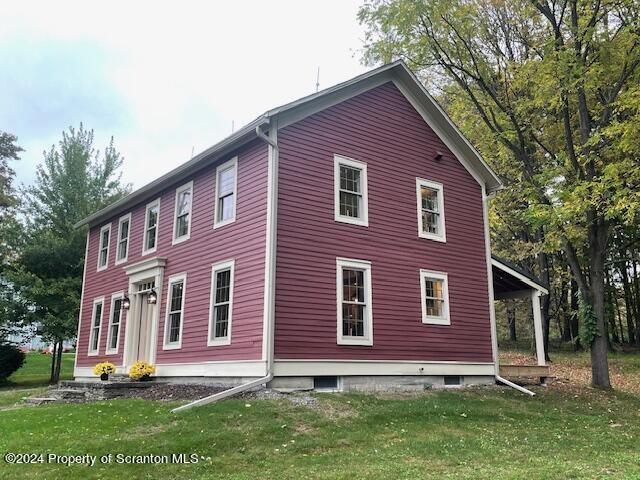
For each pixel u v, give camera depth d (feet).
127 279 58.59
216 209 45.29
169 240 51.90
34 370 101.65
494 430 31.50
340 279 41.37
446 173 52.08
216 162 46.75
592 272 56.49
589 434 32.07
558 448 27.40
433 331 46.70
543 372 53.93
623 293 106.93
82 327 67.97
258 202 40.29
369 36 61.72
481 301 51.47
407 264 46.29
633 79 52.85
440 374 46.19
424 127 51.39
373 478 20.16
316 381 39.14
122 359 55.47
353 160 44.70
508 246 90.89
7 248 82.33
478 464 22.94
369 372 41.47
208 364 42.06
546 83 52.31
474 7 57.67
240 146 43.75
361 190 44.86
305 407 32.50
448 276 49.29
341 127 44.60
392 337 43.60
